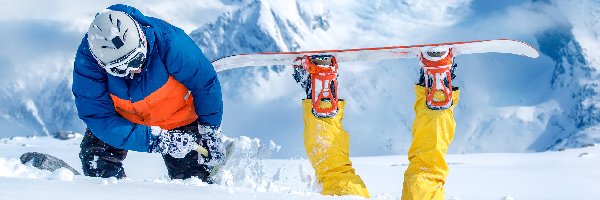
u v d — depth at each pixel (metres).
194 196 3.44
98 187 3.46
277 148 5.20
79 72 4.39
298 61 5.27
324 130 4.96
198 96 4.76
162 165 9.41
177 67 4.53
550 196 8.34
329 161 4.97
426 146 4.21
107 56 3.91
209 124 4.95
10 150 14.10
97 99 4.49
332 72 4.93
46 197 2.88
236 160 5.19
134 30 3.98
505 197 4.81
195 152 5.29
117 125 4.56
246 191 3.76
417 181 4.12
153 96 4.64
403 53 5.04
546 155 23.06
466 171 13.27
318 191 5.04
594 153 22.03
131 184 3.75
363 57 5.16
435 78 4.21
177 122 4.99
